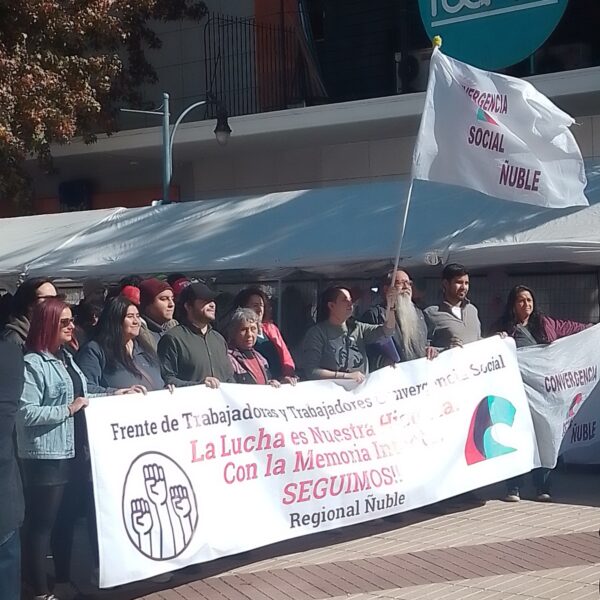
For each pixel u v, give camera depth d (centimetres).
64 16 1741
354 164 1795
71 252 1388
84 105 1744
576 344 923
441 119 859
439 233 1102
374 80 1791
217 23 1950
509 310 940
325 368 811
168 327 843
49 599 629
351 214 1217
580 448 966
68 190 2194
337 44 1831
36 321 612
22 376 521
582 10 1590
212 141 1788
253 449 683
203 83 2002
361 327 847
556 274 1098
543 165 914
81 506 689
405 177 1739
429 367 805
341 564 719
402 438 772
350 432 743
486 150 884
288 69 1834
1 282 1441
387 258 1101
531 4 1470
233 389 682
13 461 516
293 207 1294
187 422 652
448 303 897
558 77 1445
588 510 865
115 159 1991
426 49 1728
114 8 1808
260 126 1705
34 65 1684
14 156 1756
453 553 739
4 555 514
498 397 845
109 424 615
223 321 967
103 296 1060
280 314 1267
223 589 666
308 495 709
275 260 1177
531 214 1076
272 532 684
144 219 1434
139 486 620
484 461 827
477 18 1520
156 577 692
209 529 648
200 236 1305
